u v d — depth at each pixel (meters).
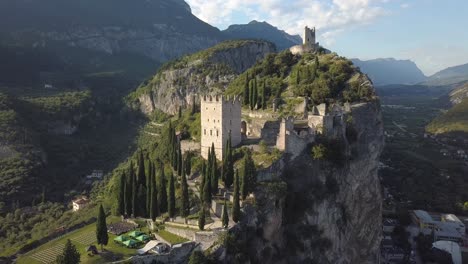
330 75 164.25
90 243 100.38
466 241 170.38
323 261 110.75
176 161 124.12
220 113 120.50
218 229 89.44
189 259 82.81
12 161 176.75
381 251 161.88
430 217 184.00
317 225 110.81
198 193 109.25
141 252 87.69
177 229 95.69
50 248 102.56
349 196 126.88
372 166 144.12
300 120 129.75
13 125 199.00
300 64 188.75
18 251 105.81
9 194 157.25
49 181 180.62
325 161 116.94
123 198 110.88
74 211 147.25
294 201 109.00
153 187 102.12
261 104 163.00
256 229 96.38
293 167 113.50
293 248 104.69
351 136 133.00
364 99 150.50
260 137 130.00
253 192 100.31
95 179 193.88
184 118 187.88
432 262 154.38
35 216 143.88
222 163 110.56
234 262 85.75
